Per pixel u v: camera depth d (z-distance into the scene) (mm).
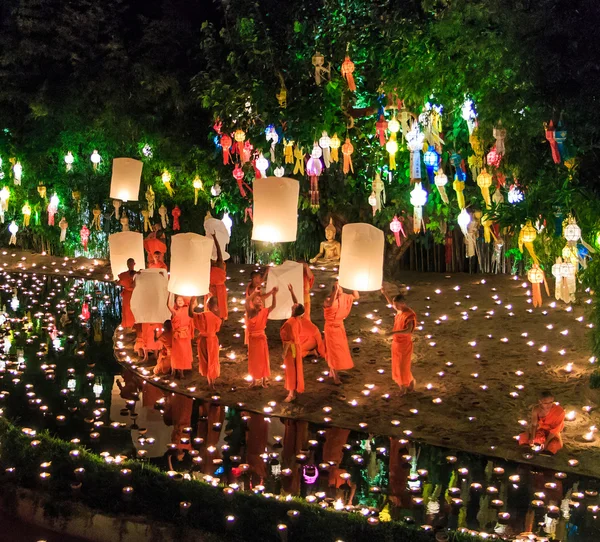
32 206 21906
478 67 10258
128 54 20875
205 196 20766
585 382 10586
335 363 10758
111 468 7340
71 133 21125
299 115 14703
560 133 8820
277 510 6625
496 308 15242
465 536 6324
